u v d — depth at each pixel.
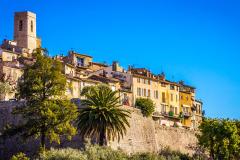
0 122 130.25
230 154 142.25
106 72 189.50
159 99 193.75
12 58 177.88
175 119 194.00
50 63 106.50
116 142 128.12
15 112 106.38
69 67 173.00
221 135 142.00
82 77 174.75
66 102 105.56
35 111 104.50
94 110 116.88
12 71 155.38
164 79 199.88
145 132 142.75
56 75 105.38
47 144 123.19
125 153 113.81
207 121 144.38
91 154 104.31
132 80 184.12
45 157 102.19
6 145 126.62
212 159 142.38
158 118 182.75
